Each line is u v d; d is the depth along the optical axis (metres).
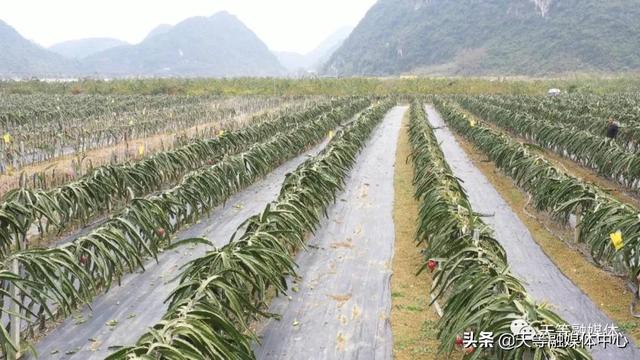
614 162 12.09
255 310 5.00
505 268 4.75
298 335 5.73
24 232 6.49
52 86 48.19
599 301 6.59
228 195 10.67
